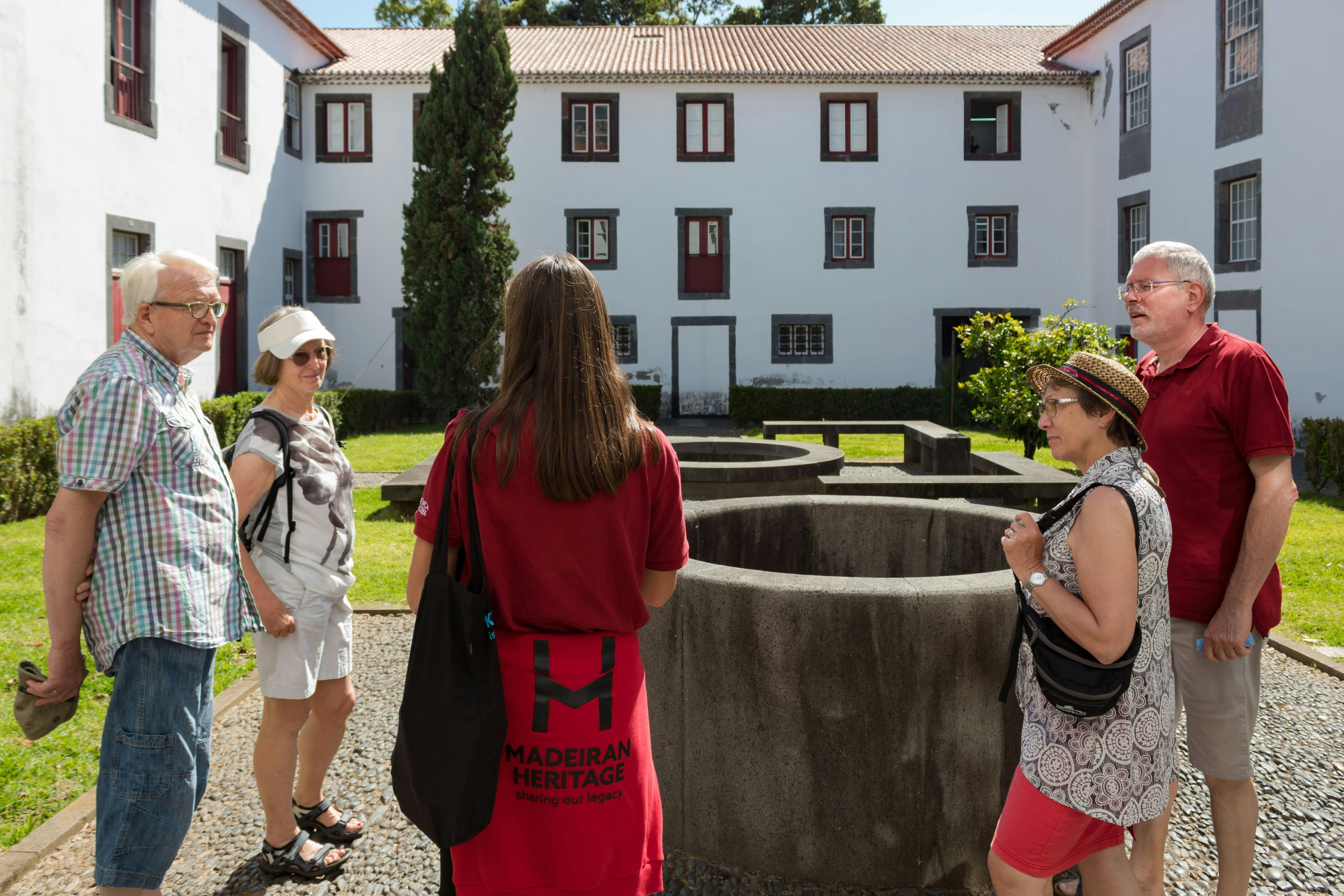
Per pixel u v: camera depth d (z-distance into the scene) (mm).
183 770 2287
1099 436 2127
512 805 1736
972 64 24578
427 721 1662
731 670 2924
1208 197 18922
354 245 23516
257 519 2787
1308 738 4066
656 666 3078
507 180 21188
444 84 20641
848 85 23922
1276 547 2420
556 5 42469
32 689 2203
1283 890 2904
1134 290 2711
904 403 22953
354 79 23109
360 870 3012
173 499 2293
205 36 17969
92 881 2936
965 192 24172
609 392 1768
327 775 3670
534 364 1769
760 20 43156
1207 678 2564
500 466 1716
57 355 13461
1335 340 15539
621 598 1816
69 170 13734
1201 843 3168
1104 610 1943
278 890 2898
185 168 17188
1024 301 24266
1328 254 15656
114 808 2227
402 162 23469
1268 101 16969
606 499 1766
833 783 2840
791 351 24656
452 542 1813
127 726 2234
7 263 12422
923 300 24281
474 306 20328
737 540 4410
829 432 14078
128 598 2223
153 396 2258
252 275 20219
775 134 24031
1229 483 2562
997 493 8422
